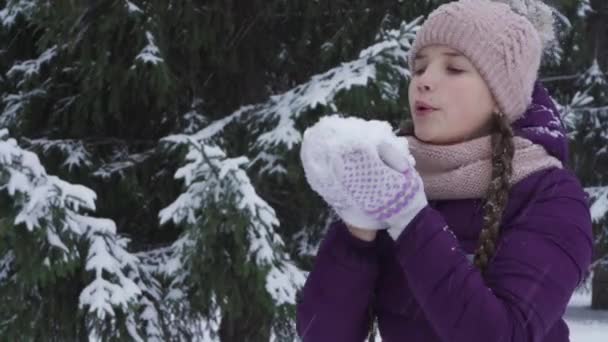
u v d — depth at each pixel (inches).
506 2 57.2
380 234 52.6
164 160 188.4
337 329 51.0
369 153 41.5
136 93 182.9
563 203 48.6
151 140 199.2
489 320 42.1
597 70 372.2
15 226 139.7
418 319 50.9
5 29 198.8
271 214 156.2
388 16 185.5
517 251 45.9
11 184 138.9
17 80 201.2
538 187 49.3
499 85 52.3
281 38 195.6
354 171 41.9
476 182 50.7
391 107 160.7
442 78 52.6
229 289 157.3
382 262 53.0
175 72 185.6
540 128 53.4
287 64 200.2
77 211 153.3
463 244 50.7
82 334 161.9
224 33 185.2
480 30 51.9
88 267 149.8
